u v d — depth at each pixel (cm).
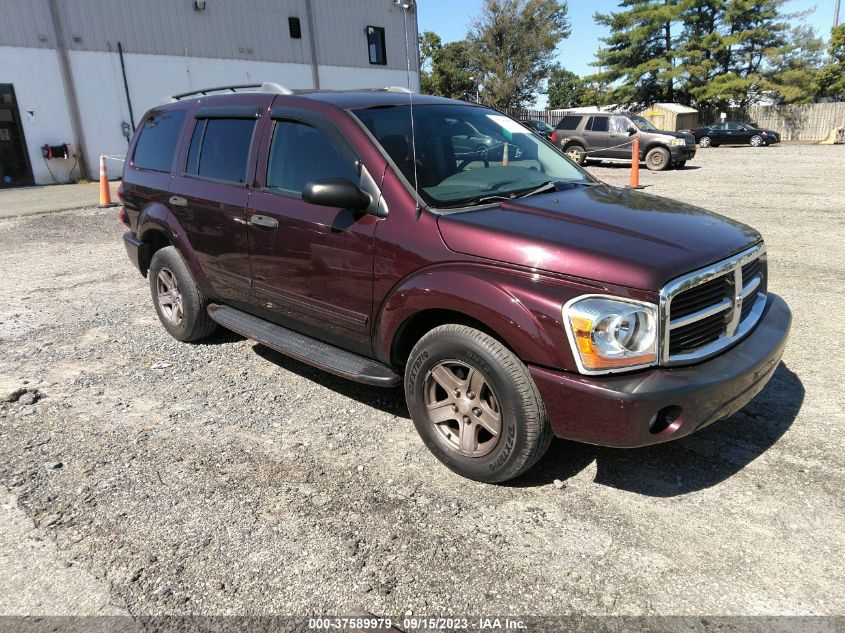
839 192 1199
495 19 4525
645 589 248
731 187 1324
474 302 290
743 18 4031
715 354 289
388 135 358
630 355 264
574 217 315
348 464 340
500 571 259
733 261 296
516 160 408
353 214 347
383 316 337
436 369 320
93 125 1984
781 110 3862
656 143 1866
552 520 291
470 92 5084
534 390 284
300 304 390
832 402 388
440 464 338
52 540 282
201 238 459
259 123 418
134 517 297
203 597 248
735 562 260
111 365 483
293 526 289
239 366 478
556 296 272
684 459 336
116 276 757
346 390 434
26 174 1872
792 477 315
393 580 255
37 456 353
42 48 1848
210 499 311
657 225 311
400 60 2930
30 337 546
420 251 316
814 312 544
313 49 2566
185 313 502
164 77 2130
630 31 4241
